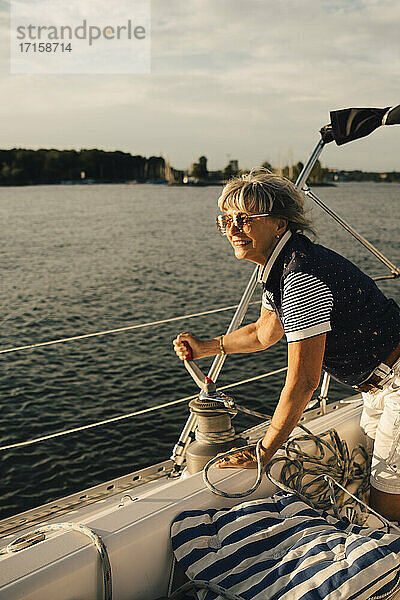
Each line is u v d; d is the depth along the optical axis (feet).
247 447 5.59
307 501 5.33
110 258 115.14
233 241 5.15
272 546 4.65
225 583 4.41
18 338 54.80
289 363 5.01
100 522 4.72
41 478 25.09
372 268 79.00
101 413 33.76
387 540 4.61
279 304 5.16
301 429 6.52
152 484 6.34
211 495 5.17
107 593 4.25
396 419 5.64
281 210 5.00
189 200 344.69
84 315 64.54
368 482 6.62
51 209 272.10
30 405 35.29
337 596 4.08
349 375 5.51
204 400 5.94
